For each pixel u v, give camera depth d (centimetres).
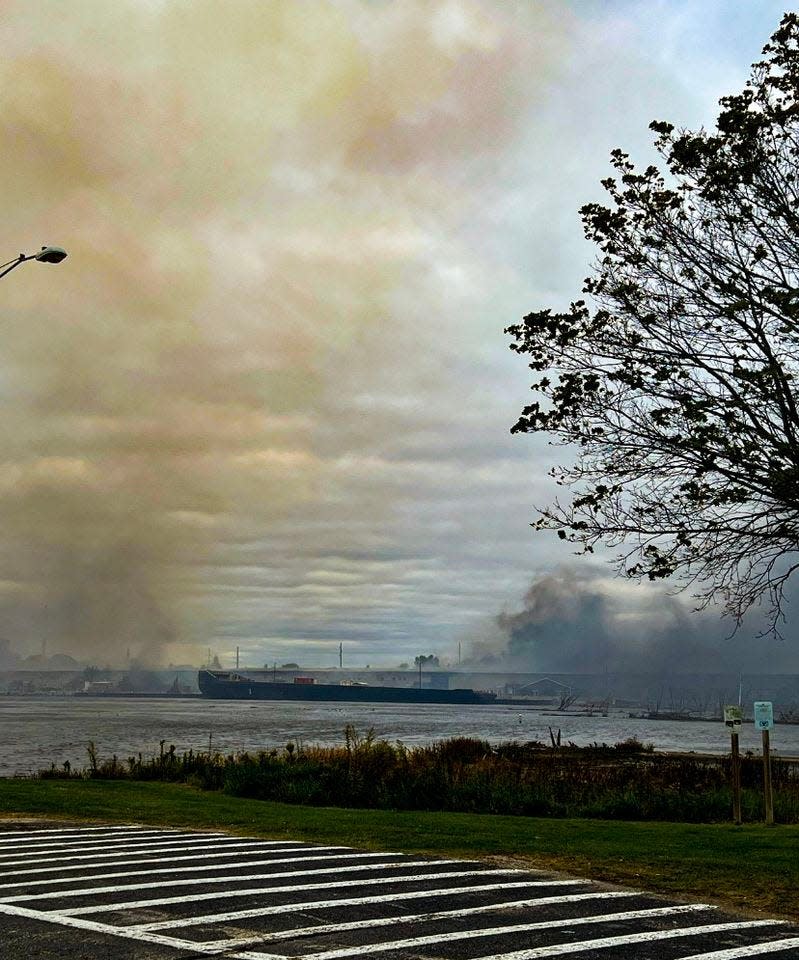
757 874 1238
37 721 12125
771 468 1498
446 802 2233
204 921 905
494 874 1198
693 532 1585
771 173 1576
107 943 823
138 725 10812
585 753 4303
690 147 1609
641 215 1650
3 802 2012
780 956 816
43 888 1054
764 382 1494
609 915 973
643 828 1725
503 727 12188
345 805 2267
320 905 982
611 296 1638
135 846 1421
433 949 820
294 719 13662
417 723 12625
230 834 1612
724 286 1561
